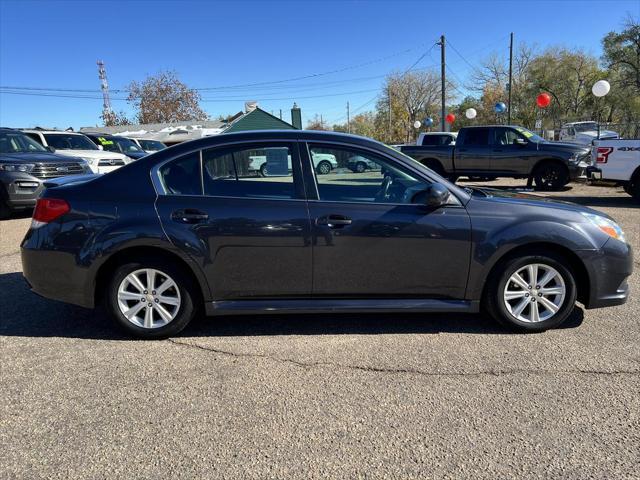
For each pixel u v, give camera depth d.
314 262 3.57
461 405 2.79
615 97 38.59
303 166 3.63
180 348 3.57
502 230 3.57
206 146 3.66
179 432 2.56
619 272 3.67
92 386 3.03
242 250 3.54
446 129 33.97
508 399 2.84
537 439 2.47
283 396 2.90
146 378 3.13
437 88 63.72
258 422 2.64
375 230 3.54
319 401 2.84
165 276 3.62
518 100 48.84
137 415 2.72
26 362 3.36
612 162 10.05
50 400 2.87
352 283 3.63
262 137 3.68
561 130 28.09
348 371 3.20
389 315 4.19
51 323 4.07
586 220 3.67
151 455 2.38
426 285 3.65
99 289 3.71
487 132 13.65
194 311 3.72
